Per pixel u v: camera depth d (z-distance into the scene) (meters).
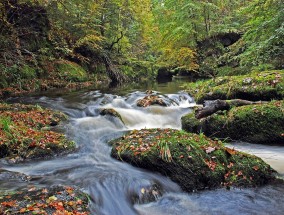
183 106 9.21
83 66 17.53
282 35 8.41
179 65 18.59
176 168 4.40
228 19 18.73
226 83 8.90
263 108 6.07
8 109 7.39
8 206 3.31
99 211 3.68
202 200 4.10
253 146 5.94
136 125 7.79
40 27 14.41
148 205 4.00
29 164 4.94
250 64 11.23
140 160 4.66
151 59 26.11
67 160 5.16
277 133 5.82
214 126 6.30
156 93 11.24
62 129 6.68
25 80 12.37
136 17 21.66
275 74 7.78
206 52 16.45
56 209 3.30
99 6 18.30
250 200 4.06
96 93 11.83
